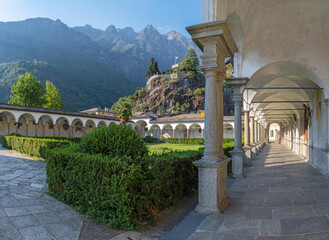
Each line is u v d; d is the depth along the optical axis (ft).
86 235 11.40
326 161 27.30
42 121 108.27
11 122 95.91
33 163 32.65
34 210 14.24
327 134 26.43
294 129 63.87
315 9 20.99
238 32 24.40
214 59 14.70
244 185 23.17
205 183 14.78
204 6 15.39
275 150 71.10
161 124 147.74
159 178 14.02
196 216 13.80
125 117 112.27
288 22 22.61
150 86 294.25
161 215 14.23
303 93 39.04
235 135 28.68
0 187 18.74
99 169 13.39
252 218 13.28
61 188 16.69
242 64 27.45
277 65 26.84
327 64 24.45
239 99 28.25
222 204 15.25
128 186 12.12
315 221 12.18
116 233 11.61
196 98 254.88
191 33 14.71
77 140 86.69
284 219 12.86
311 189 20.22
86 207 14.33
